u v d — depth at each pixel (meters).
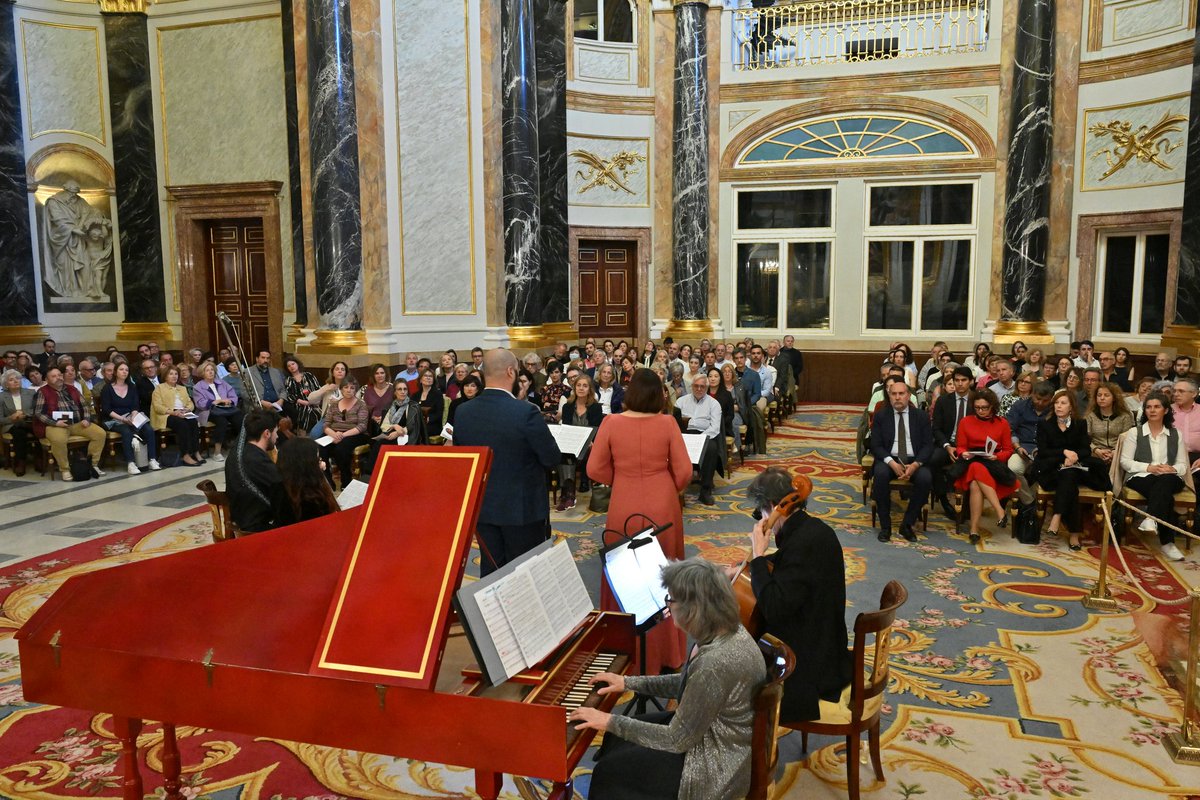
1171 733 3.95
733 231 16.94
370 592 2.70
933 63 15.59
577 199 16.47
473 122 11.79
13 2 12.83
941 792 3.54
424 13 11.32
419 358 10.12
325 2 10.31
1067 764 3.74
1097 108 14.35
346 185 10.58
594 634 3.13
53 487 9.16
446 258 11.70
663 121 16.72
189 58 13.70
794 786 3.60
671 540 4.46
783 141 16.62
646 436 4.45
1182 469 6.79
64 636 3.03
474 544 6.84
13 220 12.75
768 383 12.94
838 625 3.51
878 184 16.14
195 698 2.84
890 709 4.25
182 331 14.13
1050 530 7.04
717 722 2.70
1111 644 5.01
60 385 9.66
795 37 16.77
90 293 13.98
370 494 2.83
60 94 13.45
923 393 10.32
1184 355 11.63
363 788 3.64
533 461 4.71
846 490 9.06
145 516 7.93
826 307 16.80
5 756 3.88
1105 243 14.66
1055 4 14.44
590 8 16.38
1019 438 8.29
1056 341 14.89
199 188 13.75
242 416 11.01
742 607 3.88
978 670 4.68
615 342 15.36
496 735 2.46
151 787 3.62
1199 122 11.63
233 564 3.01
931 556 6.77
